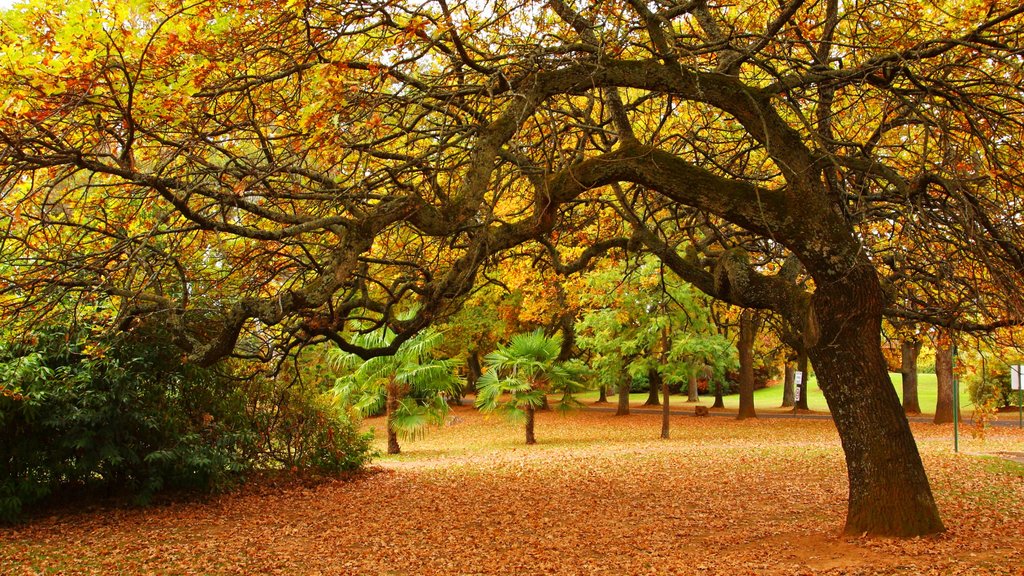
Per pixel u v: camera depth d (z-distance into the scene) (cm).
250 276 757
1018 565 589
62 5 429
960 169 682
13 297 621
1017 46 687
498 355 2067
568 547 754
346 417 1400
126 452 957
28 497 899
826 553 662
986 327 758
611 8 621
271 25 573
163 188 465
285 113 621
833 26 710
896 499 681
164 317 898
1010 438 1855
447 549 759
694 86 644
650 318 2036
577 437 2191
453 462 1559
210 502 1027
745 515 894
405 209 541
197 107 571
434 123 709
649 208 999
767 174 984
